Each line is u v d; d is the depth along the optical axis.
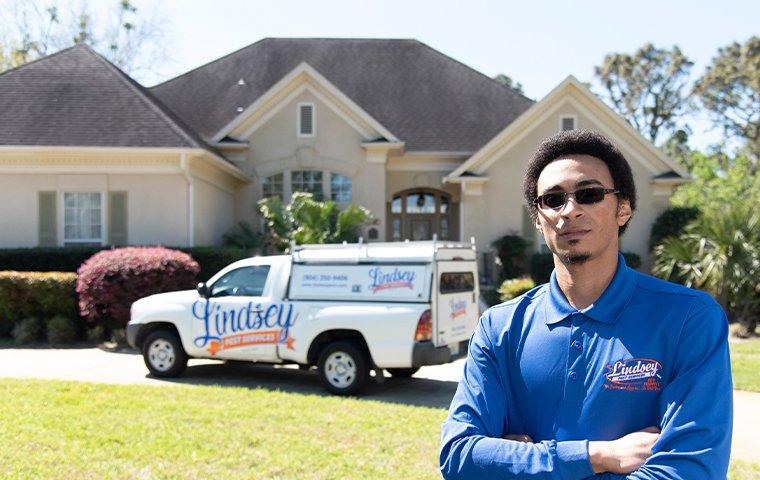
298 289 9.91
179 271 14.26
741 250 15.33
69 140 17.92
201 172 19.34
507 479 2.18
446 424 2.44
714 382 2.09
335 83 26.17
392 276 9.42
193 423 7.24
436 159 23.67
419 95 25.81
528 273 21.48
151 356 10.71
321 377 9.51
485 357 2.49
